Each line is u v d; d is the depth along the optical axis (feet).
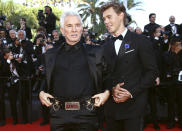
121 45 8.50
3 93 19.29
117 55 8.54
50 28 29.58
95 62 6.38
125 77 8.34
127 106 8.30
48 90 6.60
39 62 19.88
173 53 17.43
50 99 6.63
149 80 8.24
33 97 22.67
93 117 6.28
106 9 8.46
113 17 8.38
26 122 19.66
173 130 17.01
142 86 8.18
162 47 20.33
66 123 6.22
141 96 8.39
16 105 19.75
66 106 6.24
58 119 6.29
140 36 8.61
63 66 6.41
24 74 19.33
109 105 8.60
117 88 8.06
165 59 17.47
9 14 70.08
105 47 8.84
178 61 17.31
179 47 17.40
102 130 16.19
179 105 17.49
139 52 8.44
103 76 6.55
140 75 8.50
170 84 17.51
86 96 6.25
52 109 6.42
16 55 20.21
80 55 6.47
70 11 6.44
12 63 19.12
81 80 6.30
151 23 25.39
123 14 8.52
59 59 6.51
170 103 17.63
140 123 8.27
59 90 6.36
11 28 29.76
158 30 19.89
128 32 8.68
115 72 8.50
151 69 8.33
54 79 6.52
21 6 73.36
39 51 22.09
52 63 6.50
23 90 19.39
